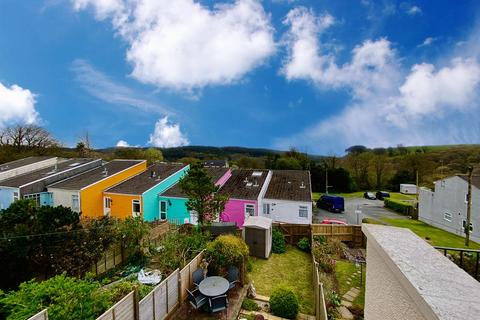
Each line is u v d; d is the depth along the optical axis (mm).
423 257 2084
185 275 10117
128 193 22438
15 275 10008
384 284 2363
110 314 6652
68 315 6605
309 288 11930
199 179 16078
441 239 22516
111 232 12570
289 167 47438
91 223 12633
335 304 9852
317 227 18438
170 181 25016
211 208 16359
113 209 23172
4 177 27719
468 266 4414
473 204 22484
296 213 22188
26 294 7145
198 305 9141
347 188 49625
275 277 13055
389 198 38406
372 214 32375
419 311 1646
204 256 11703
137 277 11008
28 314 6504
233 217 21891
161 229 16047
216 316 9234
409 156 52750
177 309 9523
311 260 15344
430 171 48562
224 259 11469
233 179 26312
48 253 10688
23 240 10234
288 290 10055
